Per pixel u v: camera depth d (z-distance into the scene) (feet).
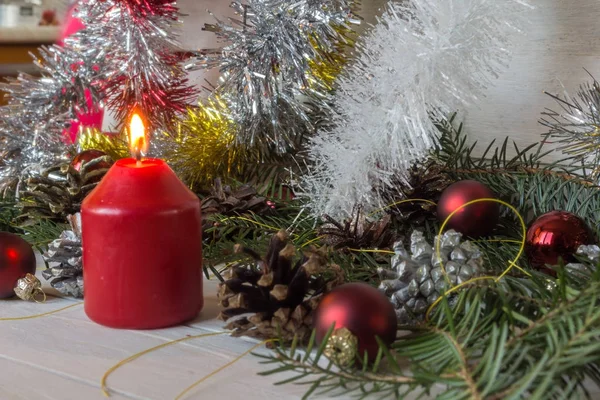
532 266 2.24
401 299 2.06
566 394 1.63
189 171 2.84
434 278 2.04
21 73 2.94
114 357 1.99
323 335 1.88
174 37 2.78
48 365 1.97
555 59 2.62
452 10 2.29
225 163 2.85
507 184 2.55
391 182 2.47
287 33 2.48
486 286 1.97
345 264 2.28
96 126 3.34
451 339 1.80
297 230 2.52
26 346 2.04
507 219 2.52
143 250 2.06
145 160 2.16
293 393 1.86
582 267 2.08
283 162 2.83
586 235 2.19
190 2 3.15
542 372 1.65
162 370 1.94
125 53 2.74
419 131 2.32
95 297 2.11
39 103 2.87
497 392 1.66
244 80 2.56
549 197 2.48
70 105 2.87
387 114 2.37
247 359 1.98
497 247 2.38
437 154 2.63
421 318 2.06
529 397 1.64
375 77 2.40
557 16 2.60
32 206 2.60
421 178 2.47
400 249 2.10
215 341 2.06
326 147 2.47
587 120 2.45
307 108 2.61
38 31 6.12
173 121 2.88
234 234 2.54
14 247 2.25
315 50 2.53
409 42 2.33
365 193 2.45
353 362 1.84
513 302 1.95
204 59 2.58
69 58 2.85
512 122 2.72
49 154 2.92
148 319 2.09
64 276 2.28
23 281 2.24
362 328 1.86
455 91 2.35
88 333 2.10
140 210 2.05
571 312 1.76
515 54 2.68
